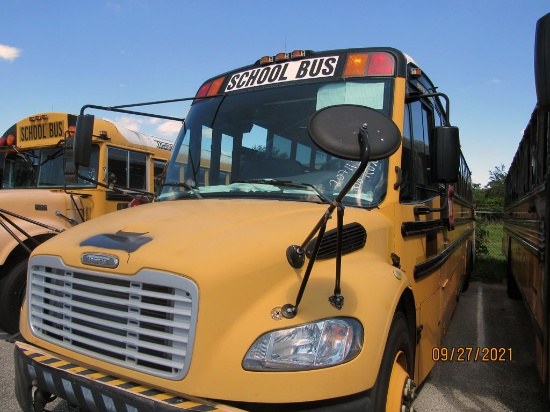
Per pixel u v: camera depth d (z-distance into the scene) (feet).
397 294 8.53
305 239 8.00
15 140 25.95
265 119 12.35
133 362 7.41
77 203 22.26
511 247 27.22
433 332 13.89
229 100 13.29
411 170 12.29
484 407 13.53
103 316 7.82
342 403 7.03
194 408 6.62
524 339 20.35
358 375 7.09
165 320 7.09
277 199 10.81
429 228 13.53
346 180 10.73
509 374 16.28
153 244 7.66
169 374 6.99
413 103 12.91
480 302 27.96
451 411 13.21
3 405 13.29
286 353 6.86
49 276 8.69
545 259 11.32
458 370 16.62
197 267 6.95
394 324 8.91
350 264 8.59
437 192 15.24
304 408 6.84
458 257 23.21
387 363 8.21
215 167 12.61
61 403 11.32
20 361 8.71
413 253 11.79
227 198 11.37
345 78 11.93
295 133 11.73
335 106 7.52
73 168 18.72
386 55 11.85
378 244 9.73
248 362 6.77
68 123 23.44
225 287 6.97
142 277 7.26
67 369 7.94
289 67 12.88
